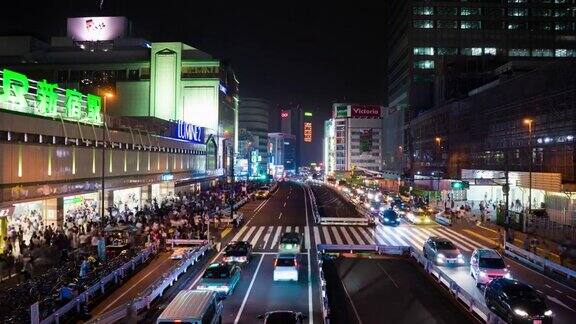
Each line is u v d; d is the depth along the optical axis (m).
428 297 23.81
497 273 24.25
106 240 31.33
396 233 44.84
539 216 46.88
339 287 25.70
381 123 182.25
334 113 188.88
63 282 21.86
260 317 18.30
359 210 64.31
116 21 101.06
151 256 31.52
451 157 87.19
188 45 99.50
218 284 23.03
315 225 50.00
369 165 181.25
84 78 96.38
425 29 124.50
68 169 39.38
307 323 19.55
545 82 56.41
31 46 98.25
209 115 97.38
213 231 43.53
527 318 18.39
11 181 31.89
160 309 20.89
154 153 60.97
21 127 33.16
